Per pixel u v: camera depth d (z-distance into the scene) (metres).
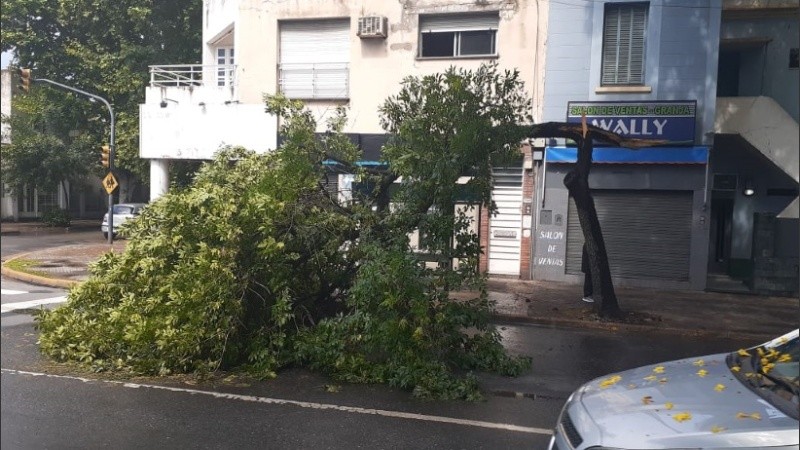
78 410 6.18
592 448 3.31
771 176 16.78
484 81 9.45
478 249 8.33
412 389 7.06
